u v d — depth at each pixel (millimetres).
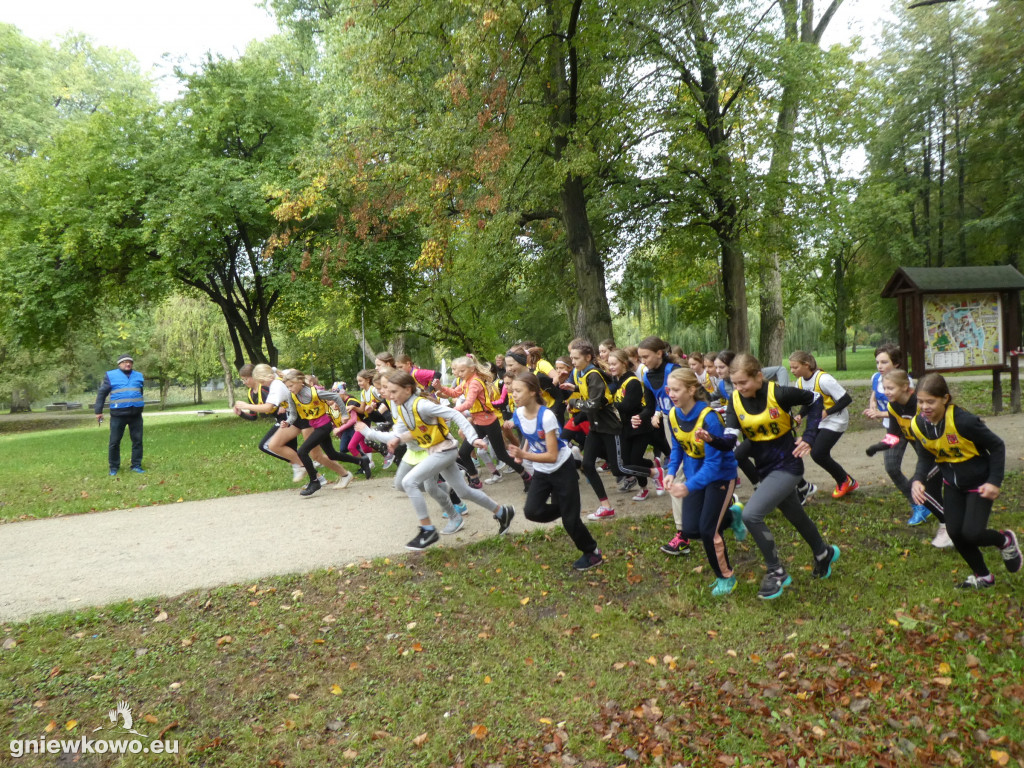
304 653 4113
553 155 13578
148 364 40000
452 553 5734
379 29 12656
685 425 4590
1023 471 7438
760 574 5000
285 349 41250
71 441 17734
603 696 3559
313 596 4922
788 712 3307
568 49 12039
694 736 3195
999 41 21828
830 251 16766
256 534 6578
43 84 29812
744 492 7207
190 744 3273
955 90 23859
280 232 19172
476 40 10492
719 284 21391
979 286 11422
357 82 13656
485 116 11125
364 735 3305
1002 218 21547
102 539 6668
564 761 3080
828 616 4254
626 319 35062
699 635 4137
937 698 3314
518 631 4301
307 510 7508
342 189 14766
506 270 18281
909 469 7895
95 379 51219
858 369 31516
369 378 9562
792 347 36594
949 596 4332
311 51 24641
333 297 20844
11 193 19391
